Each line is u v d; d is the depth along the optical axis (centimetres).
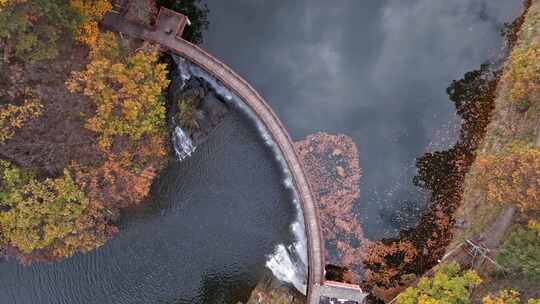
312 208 2878
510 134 2758
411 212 2989
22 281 3030
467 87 3027
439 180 2983
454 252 2748
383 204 3016
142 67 2406
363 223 3005
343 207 3014
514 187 2039
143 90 2372
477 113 2970
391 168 3039
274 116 2908
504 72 2945
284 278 2980
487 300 2097
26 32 2131
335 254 2981
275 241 3017
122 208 2998
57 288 3039
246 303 2977
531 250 2136
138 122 2414
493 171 2150
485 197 2731
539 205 2012
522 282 2384
